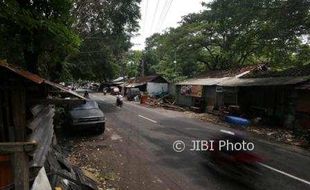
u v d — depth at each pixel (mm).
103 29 26578
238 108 22375
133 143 13461
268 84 18422
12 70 5391
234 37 21891
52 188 5898
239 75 25594
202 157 10969
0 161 5184
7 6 6391
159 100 40312
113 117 22750
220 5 19219
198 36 32688
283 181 8391
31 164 5086
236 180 8523
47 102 7055
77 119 15242
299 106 17047
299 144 13836
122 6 26609
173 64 54531
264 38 18672
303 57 22469
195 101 31312
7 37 7918
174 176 8898
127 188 7961
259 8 17797
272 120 19531
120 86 69812
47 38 7965
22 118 5914
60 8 8133
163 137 14844
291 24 17062
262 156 11234
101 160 10648
